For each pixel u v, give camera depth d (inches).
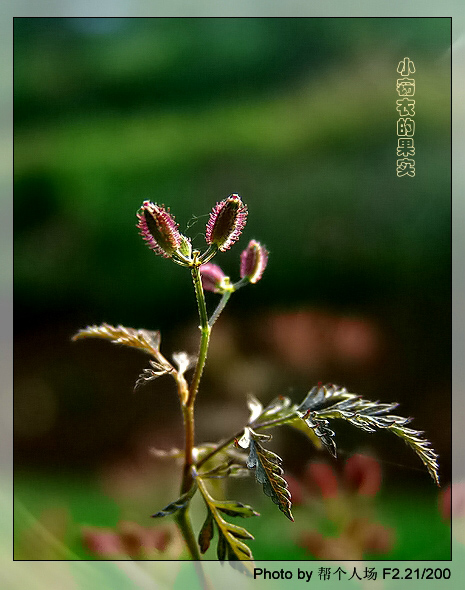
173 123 20.0
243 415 13.0
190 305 15.8
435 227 16.0
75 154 19.0
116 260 17.0
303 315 14.7
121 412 13.7
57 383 14.6
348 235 16.3
